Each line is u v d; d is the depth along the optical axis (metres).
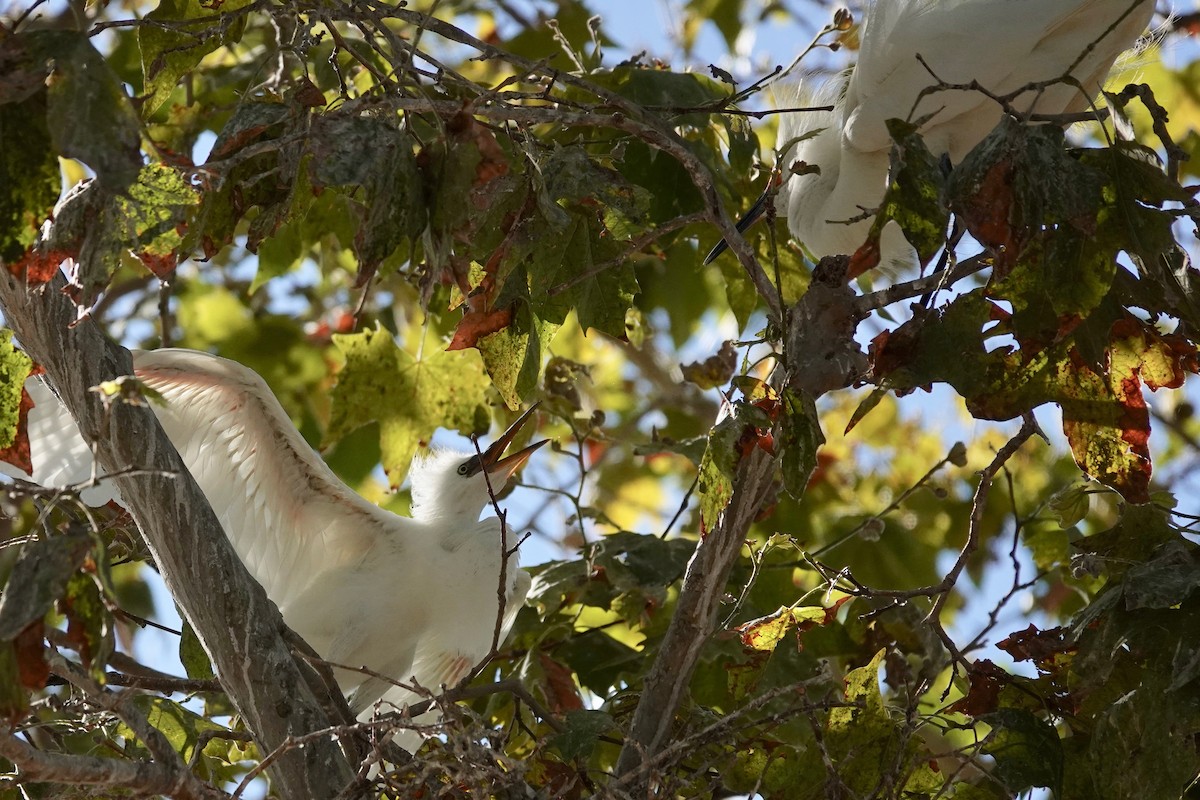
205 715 8.09
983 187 5.17
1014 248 5.16
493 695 8.53
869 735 6.37
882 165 10.22
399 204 4.81
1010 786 6.11
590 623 9.37
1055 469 13.22
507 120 5.72
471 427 9.66
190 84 9.60
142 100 5.98
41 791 6.20
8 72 4.19
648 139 5.82
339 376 9.57
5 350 5.42
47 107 4.29
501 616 6.60
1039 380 5.89
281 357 13.00
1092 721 6.53
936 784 6.89
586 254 5.93
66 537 4.12
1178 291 5.71
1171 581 5.95
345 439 12.38
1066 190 5.16
